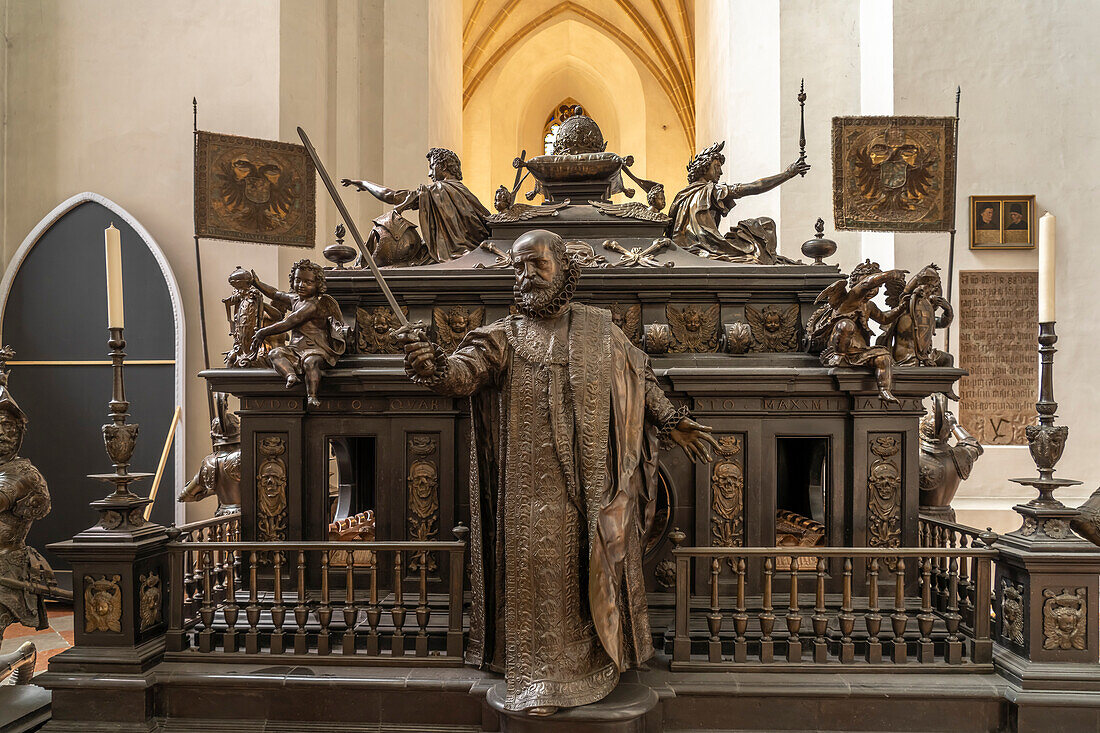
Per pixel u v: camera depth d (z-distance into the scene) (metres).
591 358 2.62
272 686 2.77
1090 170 5.91
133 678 2.78
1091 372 5.82
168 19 6.34
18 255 6.19
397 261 3.75
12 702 2.92
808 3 7.54
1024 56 5.99
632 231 3.76
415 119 7.88
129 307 6.09
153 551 2.99
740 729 2.73
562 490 2.56
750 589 3.17
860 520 3.14
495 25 15.33
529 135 17.45
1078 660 2.68
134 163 6.29
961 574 3.18
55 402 6.11
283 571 3.28
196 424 6.02
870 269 3.09
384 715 2.78
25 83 6.46
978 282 5.93
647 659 2.68
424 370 2.41
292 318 3.20
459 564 2.88
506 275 3.41
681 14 14.52
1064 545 2.70
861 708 2.72
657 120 15.82
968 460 3.83
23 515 3.23
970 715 2.70
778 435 3.21
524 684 2.49
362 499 4.25
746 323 3.38
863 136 4.12
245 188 4.39
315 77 6.73
